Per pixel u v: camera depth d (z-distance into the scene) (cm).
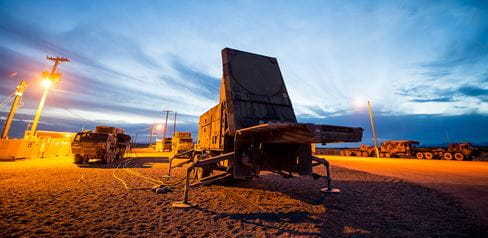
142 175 1006
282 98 693
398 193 723
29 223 377
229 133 578
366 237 364
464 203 604
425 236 373
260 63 738
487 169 1489
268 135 503
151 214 452
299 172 517
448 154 2725
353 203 584
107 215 435
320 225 413
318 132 354
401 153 3300
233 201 579
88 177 896
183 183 819
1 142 1543
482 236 375
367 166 1716
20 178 830
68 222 389
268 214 474
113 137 1705
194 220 425
